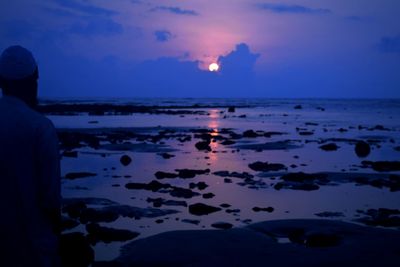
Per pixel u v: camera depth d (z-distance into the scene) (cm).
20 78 269
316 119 5709
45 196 261
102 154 2102
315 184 1391
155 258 702
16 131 257
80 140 2675
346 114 7406
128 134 3142
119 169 1669
